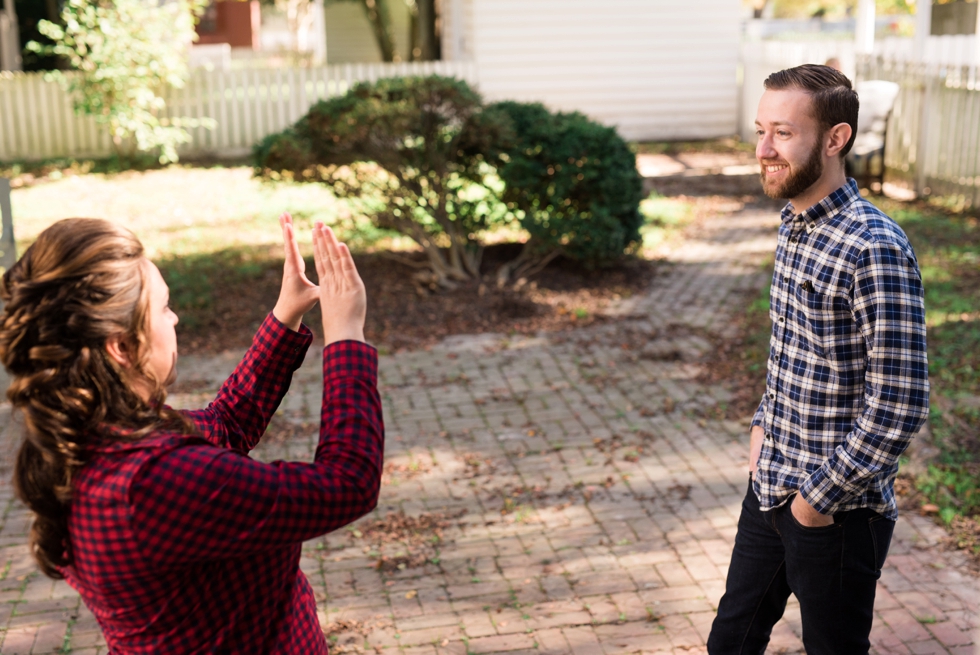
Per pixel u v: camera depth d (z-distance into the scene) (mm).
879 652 3479
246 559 1468
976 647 3484
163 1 15828
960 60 13836
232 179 14039
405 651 3555
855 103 2355
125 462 1355
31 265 1393
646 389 6227
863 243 2293
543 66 17156
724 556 4180
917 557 4113
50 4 18672
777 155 2373
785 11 41938
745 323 7492
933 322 7152
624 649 3543
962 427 5387
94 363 1371
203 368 6766
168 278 8766
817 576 2473
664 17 17250
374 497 1461
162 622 1409
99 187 13422
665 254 9789
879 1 26109
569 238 8523
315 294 1805
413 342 7250
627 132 17703
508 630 3680
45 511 1392
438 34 20484
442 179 8336
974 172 10859
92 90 14289
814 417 2436
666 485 4879
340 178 8273
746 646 2764
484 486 4922
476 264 8703
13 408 1402
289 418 5898
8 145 15422
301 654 1591
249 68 15914
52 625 3754
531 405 6012
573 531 4441
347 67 16266
